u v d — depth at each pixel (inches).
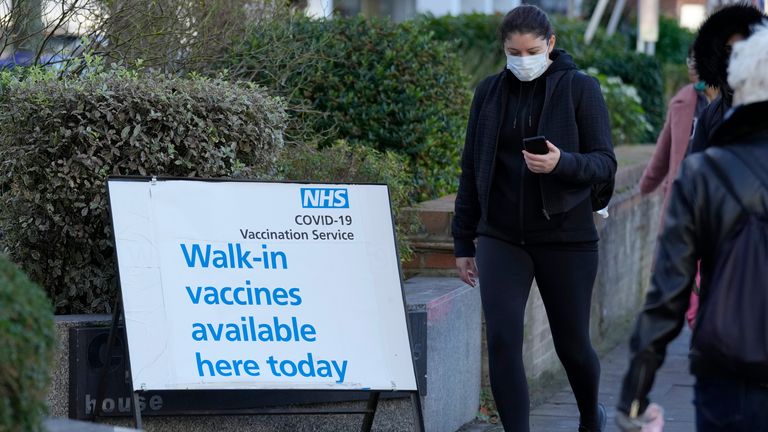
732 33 297.4
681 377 465.7
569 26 983.0
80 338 277.9
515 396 298.7
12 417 178.4
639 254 617.0
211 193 281.9
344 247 289.0
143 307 269.6
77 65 371.6
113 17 389.4
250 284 280.7
